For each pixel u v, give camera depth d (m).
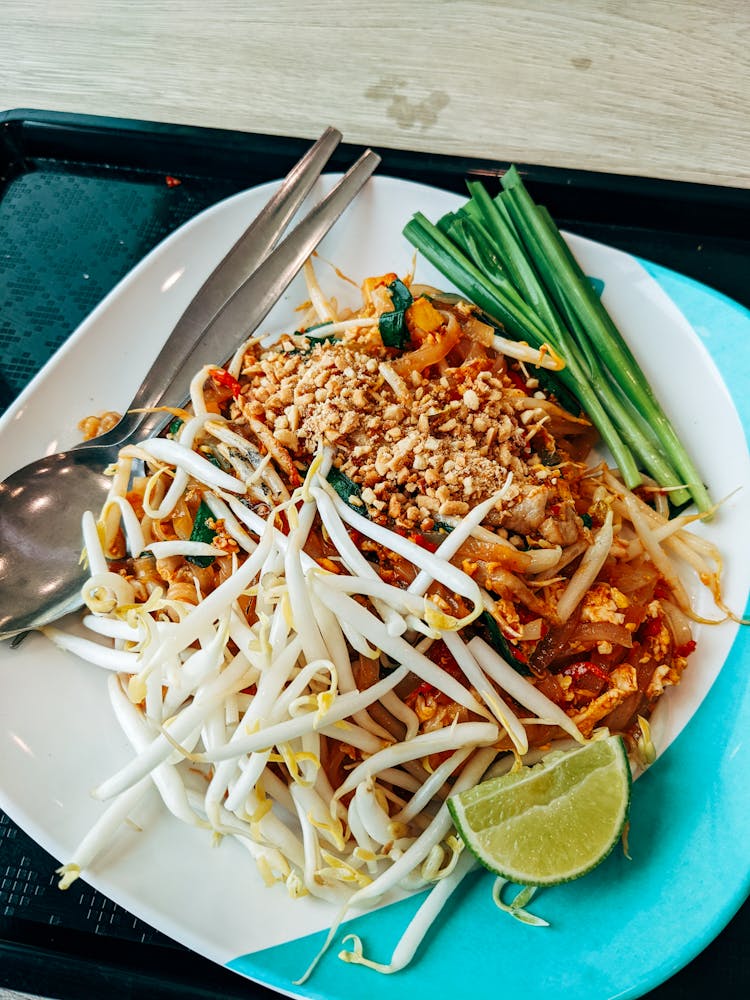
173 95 0.34
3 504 0.25
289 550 0.21
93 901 0.23
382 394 0.24
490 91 0.33
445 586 0.22
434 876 0.21
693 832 0.21
